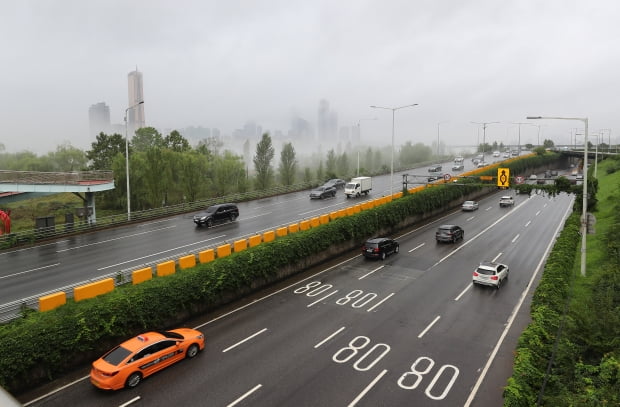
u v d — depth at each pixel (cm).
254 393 1652
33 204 6394
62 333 1752
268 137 7281
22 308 1903
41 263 3109
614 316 1780
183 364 1858
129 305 1992
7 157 9006
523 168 9206
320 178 8475
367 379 1759
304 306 2548
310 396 1638
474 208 6022
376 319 2369
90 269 2956
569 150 11750
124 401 1587
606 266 2588
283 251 2991
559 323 1830
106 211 6031
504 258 3647
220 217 4556
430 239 4344
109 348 1927
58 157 8350
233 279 2547
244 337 2130
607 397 1273
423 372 1819
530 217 5538
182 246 3594
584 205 2895
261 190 6675
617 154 8981
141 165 5931
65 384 1697
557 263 2653
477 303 2620
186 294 2258
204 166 6944
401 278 3100
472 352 2000
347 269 3309
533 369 1511
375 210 4278
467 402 1608
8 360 1577
